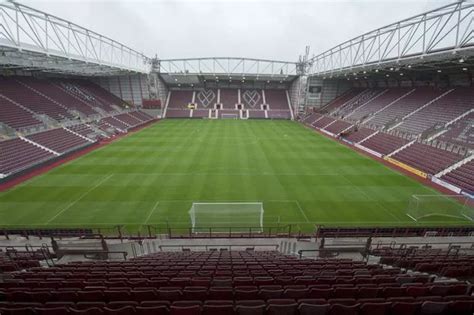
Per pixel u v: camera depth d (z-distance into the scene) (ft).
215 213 57.82
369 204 62.59
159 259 32.86
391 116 138.72
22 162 84.74
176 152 105.09
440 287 19.66
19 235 46.26
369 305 16.07
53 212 58.13
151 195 66.18
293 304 16.24
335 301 17.40
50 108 138.10
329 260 31.94
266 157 99.14
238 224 54.08
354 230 47.57
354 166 90.43
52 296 19.29
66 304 17.58
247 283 22.08
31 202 62.44
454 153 85.97
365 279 22.08
